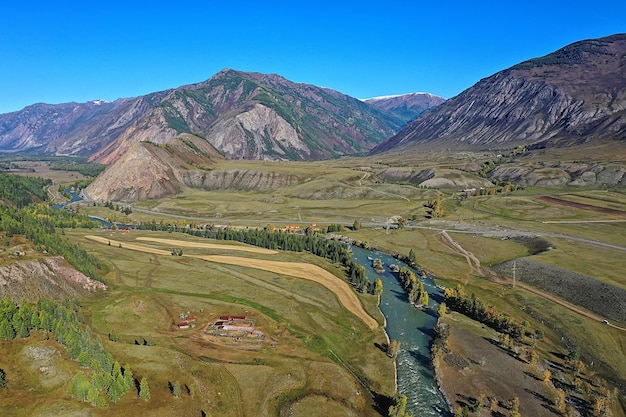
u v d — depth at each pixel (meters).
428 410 77.19
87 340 74.31
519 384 84.81
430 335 105.19
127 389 68.56
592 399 80.25
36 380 65.38
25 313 77.44
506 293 128.75
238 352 89.94
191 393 71.38
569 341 100.56
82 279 117.00
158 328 99.12
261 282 134.62
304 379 82.00
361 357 94.56
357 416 73.62
